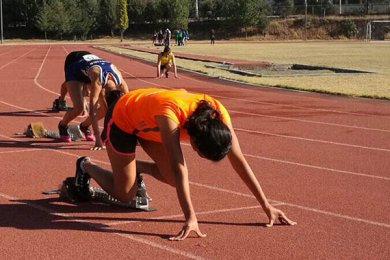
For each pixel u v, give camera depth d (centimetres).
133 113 470
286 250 447
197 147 408
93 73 844
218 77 2259
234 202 588
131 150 494
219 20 8944
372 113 1370
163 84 2008
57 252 434
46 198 588
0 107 1359
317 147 943
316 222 527
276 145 952
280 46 5862
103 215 530
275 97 1666
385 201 610
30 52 4488
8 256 425
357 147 952
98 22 8719
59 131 929
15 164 755
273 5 9581
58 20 8212
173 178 454
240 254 436
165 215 533
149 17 8919
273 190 648
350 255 441
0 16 7469
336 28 8562
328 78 2231
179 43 6316
